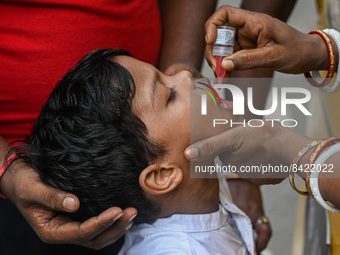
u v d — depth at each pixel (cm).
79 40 77
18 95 77
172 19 90
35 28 75
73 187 69
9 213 84
